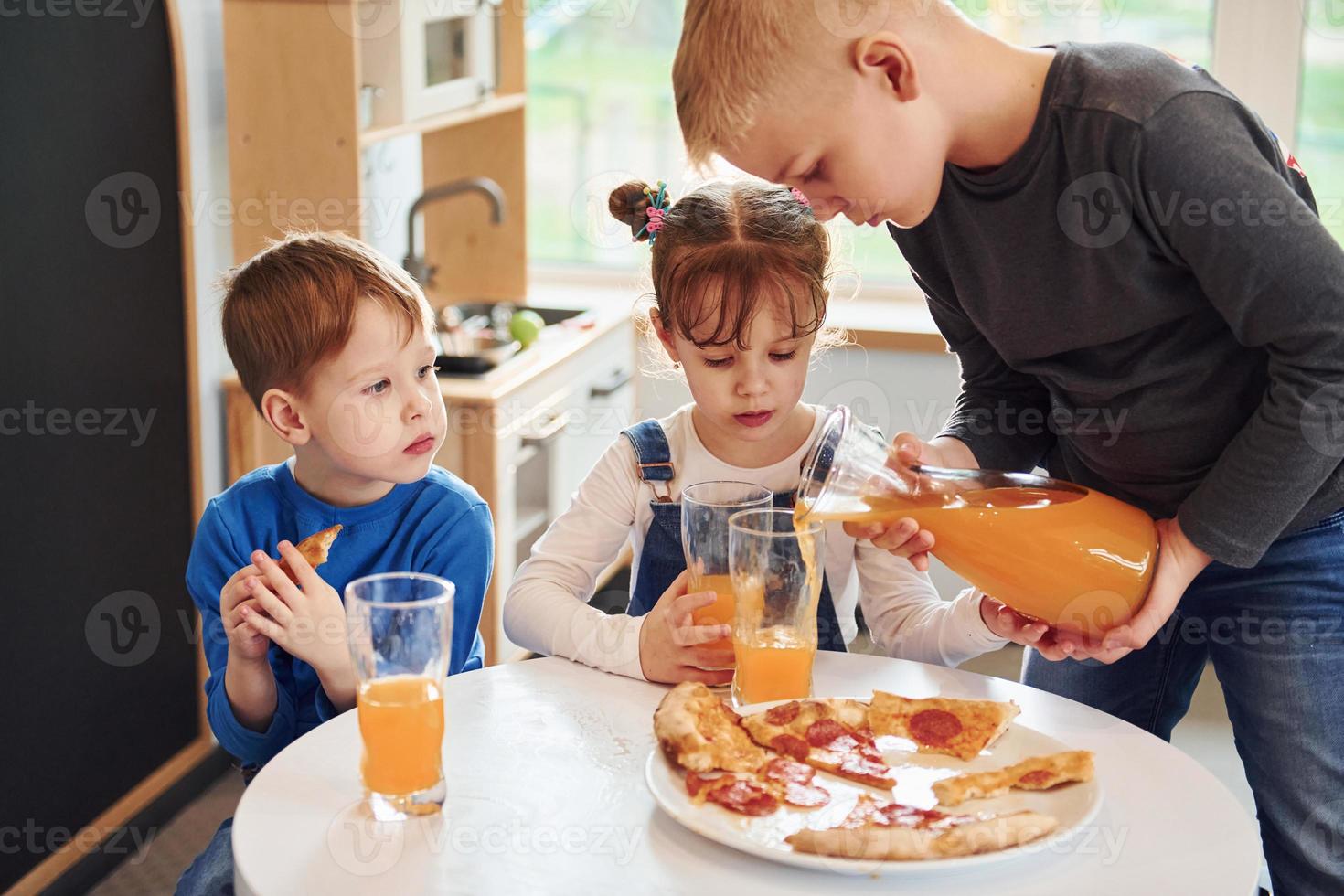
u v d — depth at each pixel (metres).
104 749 2.07
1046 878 0.85
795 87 1.06
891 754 0.99
